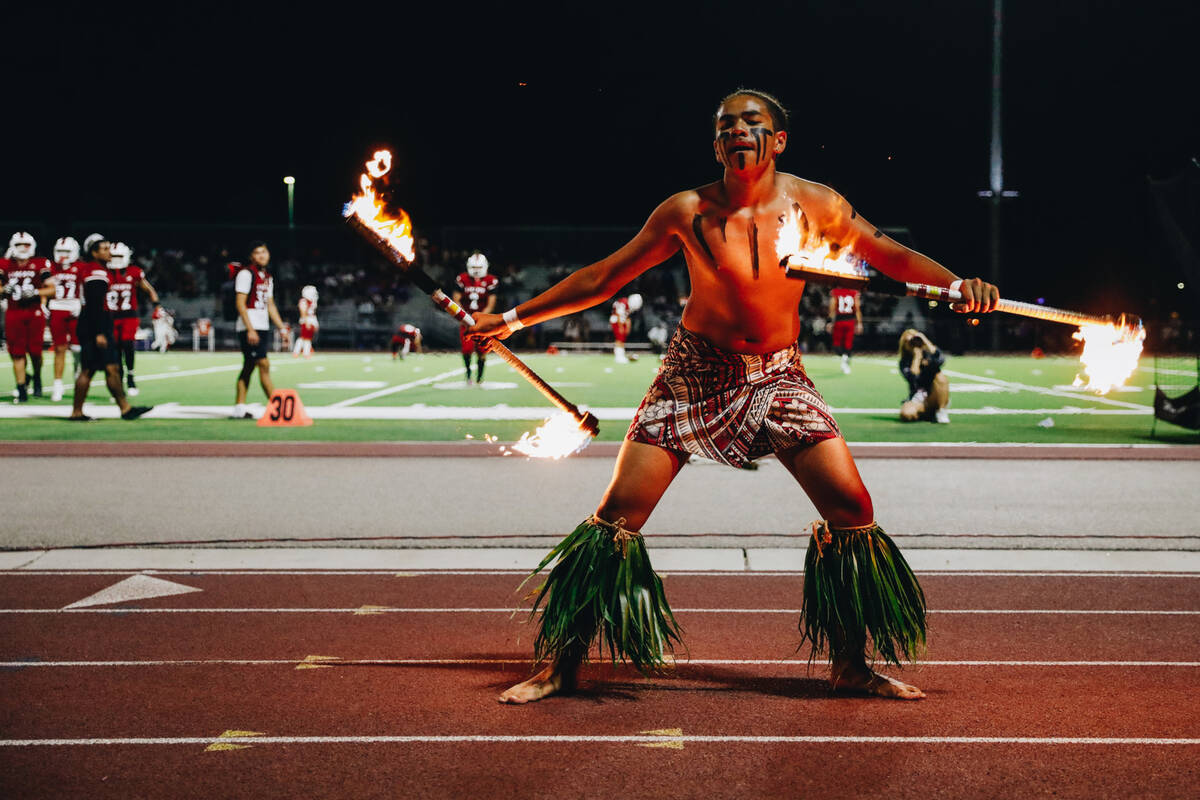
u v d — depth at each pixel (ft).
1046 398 66.39
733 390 14.15
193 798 11.48
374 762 12.44
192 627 18.24
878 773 12.14
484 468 36.76
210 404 58.54
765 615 19.08
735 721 13.82
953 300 13.41
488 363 105.70
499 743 13.03
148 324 137.28
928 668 16.11
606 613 14.12
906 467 37.35
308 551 23.93
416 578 21.71
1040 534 25.75
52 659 16.43
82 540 24.89
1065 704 14.48
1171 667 16.16
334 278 144.56
